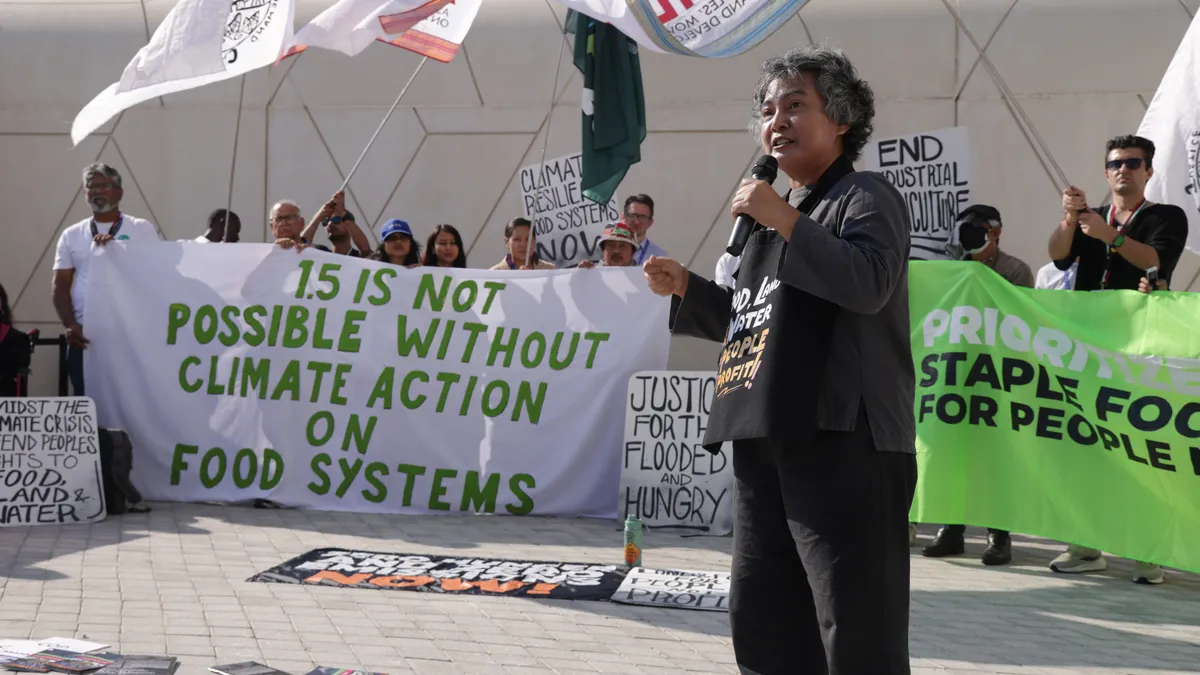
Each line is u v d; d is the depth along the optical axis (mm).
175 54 7297
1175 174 7000
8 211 11570
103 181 8789
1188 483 6473
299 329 8453
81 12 11867
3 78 11672
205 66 7293
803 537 2893
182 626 5094
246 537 7188
